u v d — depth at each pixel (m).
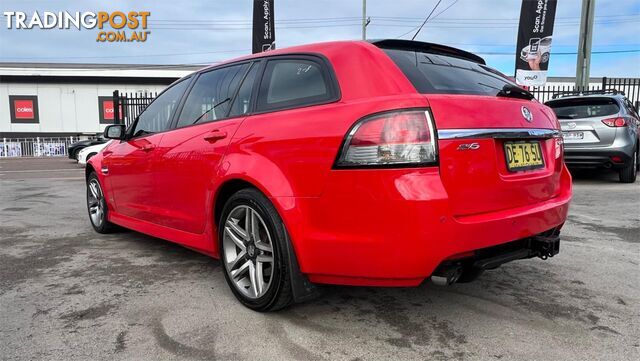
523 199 2.78
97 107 33.44
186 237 3.63
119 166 4.52
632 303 3.15
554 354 2.46
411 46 3.05
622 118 8.17
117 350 2.53
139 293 3.37
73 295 3.34
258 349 2.53
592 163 8.34
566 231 5.17
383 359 2.41
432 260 2.31
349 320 2.88
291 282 2.72
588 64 14.57
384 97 2.46
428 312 2.99
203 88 3.77
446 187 2.37
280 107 2.94
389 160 2.31
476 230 2.40
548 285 3.48
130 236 5.18
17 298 3.28
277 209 2.70
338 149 2.44
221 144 3.16
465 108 2.50
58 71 32.62
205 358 2.44
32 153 29.11
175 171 3.62
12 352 2.51
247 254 3.02
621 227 5.34
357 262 2.43
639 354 2.46
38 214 6.60
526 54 14.41
